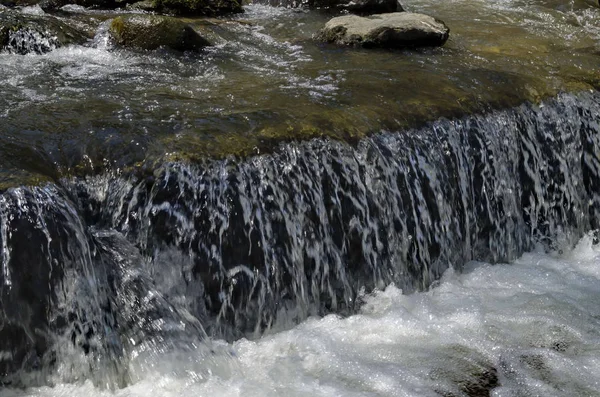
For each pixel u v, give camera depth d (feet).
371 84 21.84
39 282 14.35
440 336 17.06
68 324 14.57
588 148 22.85
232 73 22.82
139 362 14.97
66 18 27.35
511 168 21.16
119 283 15.42
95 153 16.63
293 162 17.51
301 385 15.14
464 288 19.06
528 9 33.76
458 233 19.79
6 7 27.58
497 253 20.70
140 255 15.92
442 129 20.03
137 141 16.99
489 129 20.88
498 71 23.59
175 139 17.24
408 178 18.94
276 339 16.60
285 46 26.12
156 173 16.33
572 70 25.09
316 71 23.15
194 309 16.15
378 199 18.37
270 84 21.70
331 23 26.86
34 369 14.34
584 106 23.02
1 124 17.44
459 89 21.85
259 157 17.22
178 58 23.98
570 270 20.36
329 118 18.95
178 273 16.07
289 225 17.11
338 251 17.69
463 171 20.08
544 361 16.53
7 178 15.01
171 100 19.84
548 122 22.18
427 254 19.11
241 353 16.10
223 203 16.51
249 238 16.61
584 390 15.75
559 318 17.94
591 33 30.48
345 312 17.78
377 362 16.06
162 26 24.44
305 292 17.20
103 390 14.65
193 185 16.40
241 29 27.96
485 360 16.43
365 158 18.40
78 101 19.42
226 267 16.35
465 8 33.60
